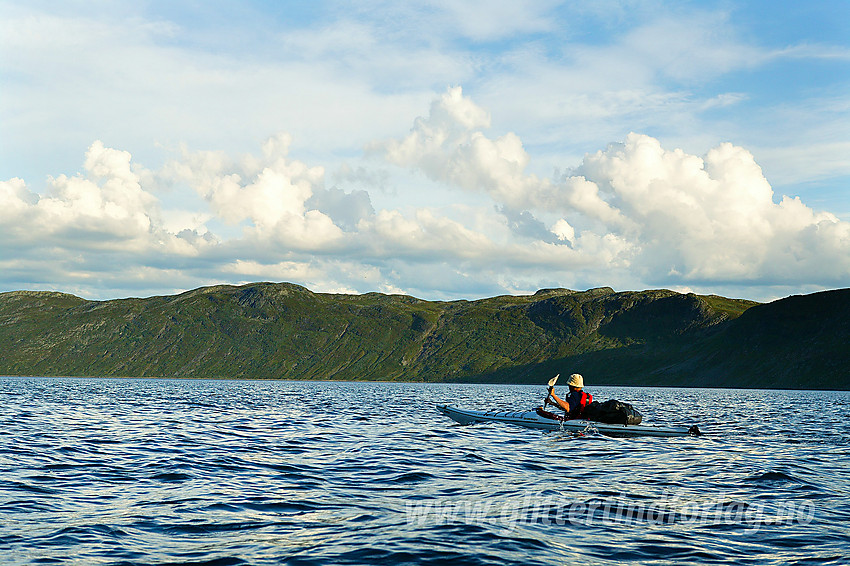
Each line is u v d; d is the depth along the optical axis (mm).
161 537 9852
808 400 75938
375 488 13734
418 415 36406
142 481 14258
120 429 25422
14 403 42844
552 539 9875
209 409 40156
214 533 10102
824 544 9742
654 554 9180
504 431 25516
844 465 17562
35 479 14180
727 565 8734
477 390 128750
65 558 8734
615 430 24953
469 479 14844
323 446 20719
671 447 21141
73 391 71000
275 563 8633
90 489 13305
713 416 39062
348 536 9945
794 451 20484
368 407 46062
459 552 9164
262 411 38875
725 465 17141
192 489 13430
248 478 14742
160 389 85750
